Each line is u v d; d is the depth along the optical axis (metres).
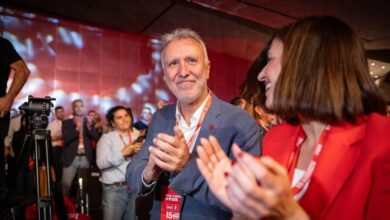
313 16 0.83
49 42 7.45
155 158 1.19
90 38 8.00
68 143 5.71
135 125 7.10
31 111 1.84
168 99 8.95
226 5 6.56
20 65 2.20
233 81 10.16
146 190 1.37
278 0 6.14
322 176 0.78
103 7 7.25
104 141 3.52
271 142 1.00
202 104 1.45
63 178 5.62
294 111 0.80
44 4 7.13
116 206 3.35
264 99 1.29
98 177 3.90
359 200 0.72
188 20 7.62
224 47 9.45
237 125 1.35
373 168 0.72
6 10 6.97
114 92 8.20
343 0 5.93
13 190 1.99
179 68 1.39
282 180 0.54
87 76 7.86
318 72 0.77
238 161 0.57
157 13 7.40
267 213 0.55
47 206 1.78
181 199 1.34
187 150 1.18
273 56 0.90
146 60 8.76
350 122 0.80
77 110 6.76
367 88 0.78
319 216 0.76
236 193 0.55
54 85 7.42
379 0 5.91
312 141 0.89
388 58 8.33
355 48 0.79
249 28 7.84
